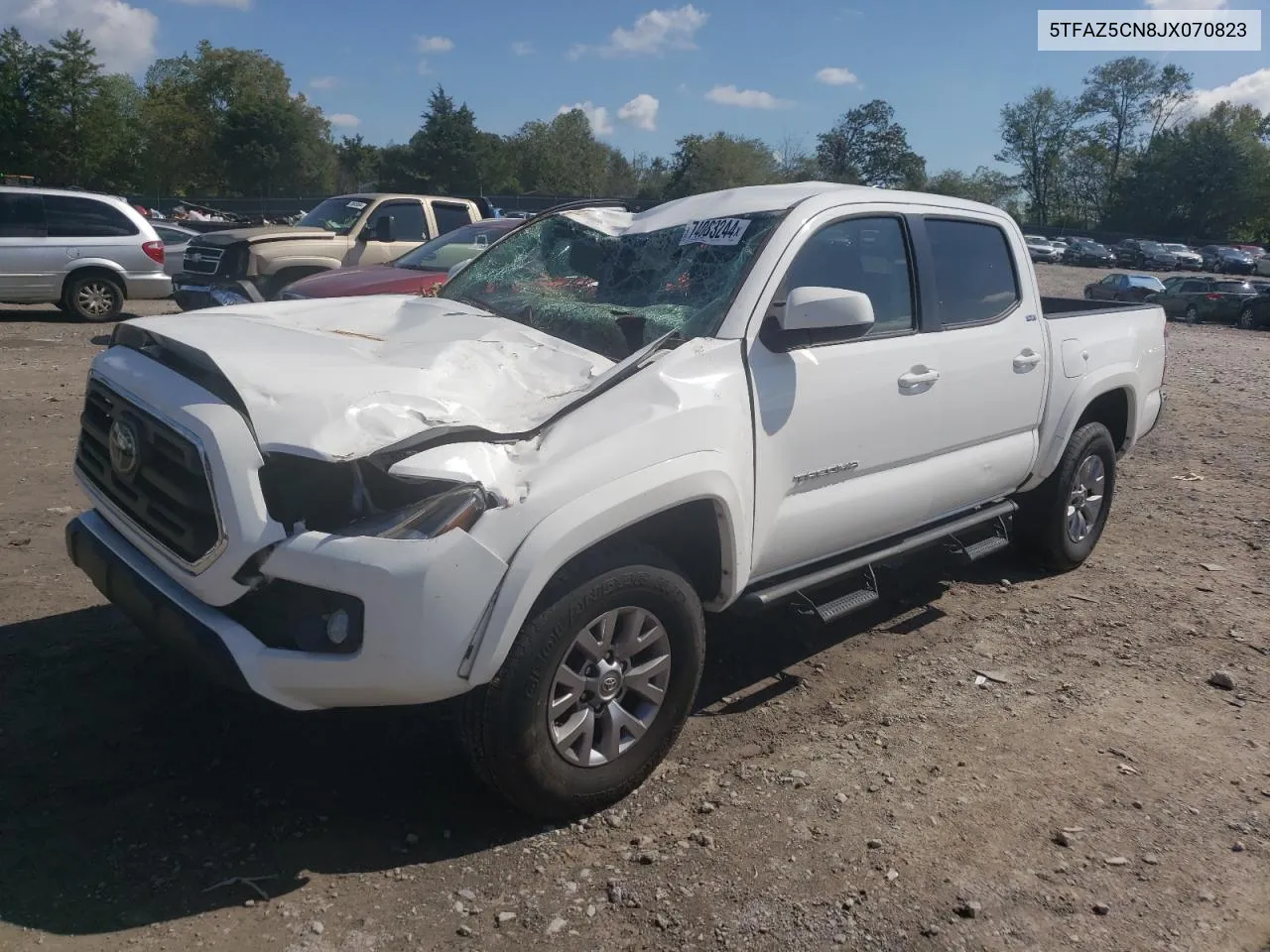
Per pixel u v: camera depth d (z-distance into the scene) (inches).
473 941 107.6
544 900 114.2
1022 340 196.1
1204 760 150.7
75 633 171.9
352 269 393.4
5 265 553.0
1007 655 185.9
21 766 134.0
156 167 2847.0
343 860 119.9
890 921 112.7
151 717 147.8
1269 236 3157.0
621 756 130.9
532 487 115.8
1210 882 122.1
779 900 115.4
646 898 115.0
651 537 140.2
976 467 189.5
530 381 133.8
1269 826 134.1
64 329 548.1
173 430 117.1
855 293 148.9
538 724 120.0
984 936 111.3
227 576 113.3
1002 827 131.2
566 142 3189.0
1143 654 188.2
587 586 121.8
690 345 139.5
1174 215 3223.4
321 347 132.9
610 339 150.5
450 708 154.6
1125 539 258.8
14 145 2011.6
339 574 109.0
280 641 115.0
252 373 119.0
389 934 108.0
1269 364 706.8
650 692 133.8
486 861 120.9
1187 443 382.3
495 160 2770.7
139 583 124.0
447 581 109.6
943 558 236.7
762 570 152.0
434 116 2625.5
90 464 142.2
